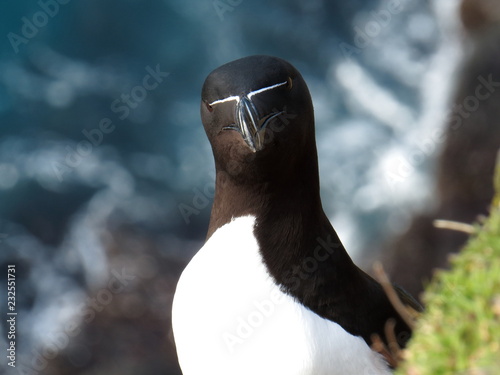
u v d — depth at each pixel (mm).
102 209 16688
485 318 3787
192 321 4867
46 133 18594
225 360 4785
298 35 19531
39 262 15859
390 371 4895
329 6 19625
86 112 18906
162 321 13641
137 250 15195
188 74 19812
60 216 16812
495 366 3467
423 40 17391
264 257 4891
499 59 14484
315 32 19531
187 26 20172
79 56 19953
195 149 18406
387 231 14953
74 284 15211
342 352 4754
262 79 4910
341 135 17609
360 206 15750
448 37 16703
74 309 14336
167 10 20359
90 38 20141
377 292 5238
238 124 4836
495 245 4410
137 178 17734
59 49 20016
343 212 16016
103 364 13305
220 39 19953
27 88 19188
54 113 18828
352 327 4906
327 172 16875
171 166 18125
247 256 4898
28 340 14445
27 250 16125
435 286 4562
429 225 14336
